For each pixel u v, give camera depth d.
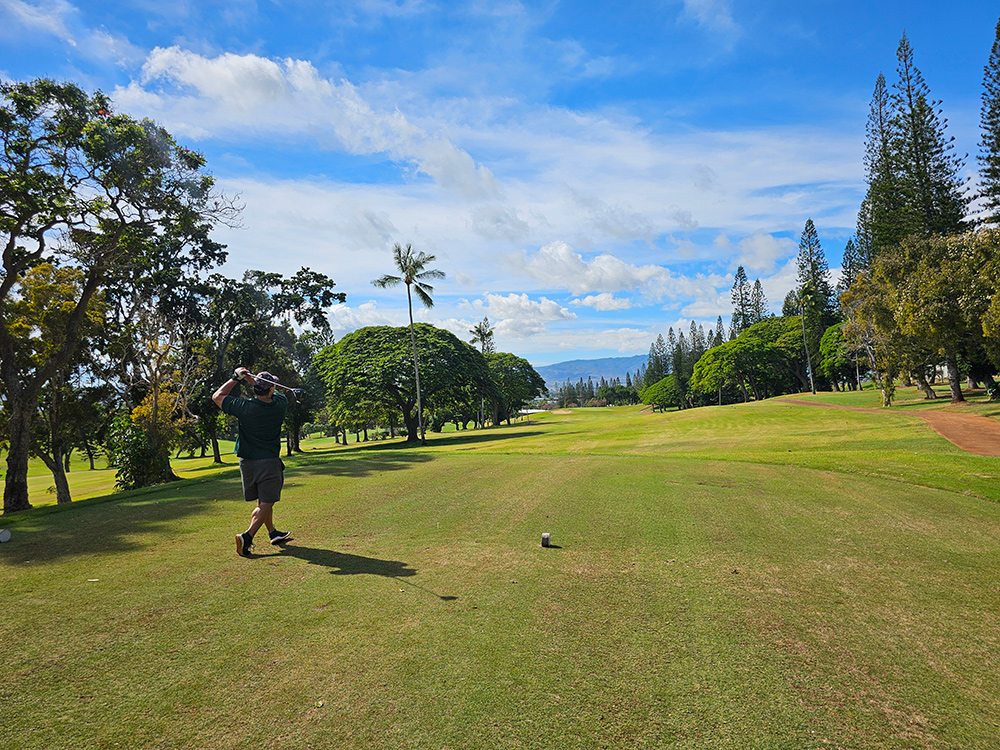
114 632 3.38
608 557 5.12
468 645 3.27
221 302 34.03
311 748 2.32
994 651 3.33
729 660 3.16
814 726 2.54
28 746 2.28
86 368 23.69
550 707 2.65
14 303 17.94
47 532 5.98
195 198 17.72
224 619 3.59
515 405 91.81
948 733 2.50
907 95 39.91
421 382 42.47
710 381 80.81
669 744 2.39
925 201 39.72
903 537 6.00
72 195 15.70
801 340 75.19
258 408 5.17
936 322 26.06
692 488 8.81
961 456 13.98
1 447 18.94
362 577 4.46
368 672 2.94
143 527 6.20
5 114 13.98
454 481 9.48
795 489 8.91
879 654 3.27
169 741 2.34
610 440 31.84
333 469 11.39
